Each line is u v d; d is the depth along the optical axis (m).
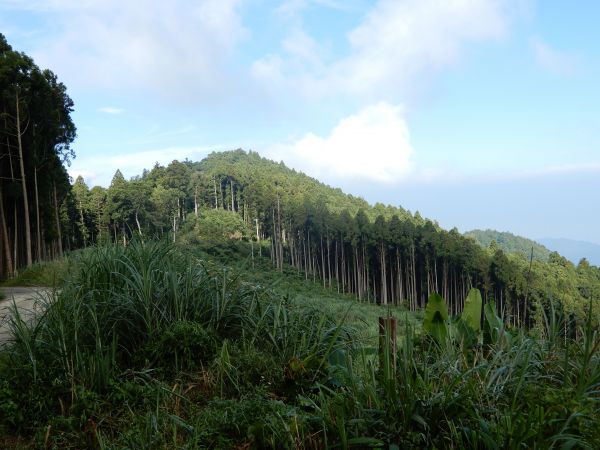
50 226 32.09
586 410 3.02
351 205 118.31
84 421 3.60
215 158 171.88
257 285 5.52
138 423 3.57
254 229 88.12
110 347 4.41
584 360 3.46
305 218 77.19
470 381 3.33
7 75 25.77
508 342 4.17
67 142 31.83
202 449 3.26
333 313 5.47
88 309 4.61
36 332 4.46
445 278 57.09
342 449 3.08
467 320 4.78
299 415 3.36
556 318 4.36
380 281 69.81
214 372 4.34
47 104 28.94
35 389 3.88
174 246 5.82
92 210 48.00
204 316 5.05
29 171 29.58
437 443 2.99
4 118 26.08
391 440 3.00
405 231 64.62
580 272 46.50
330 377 3.95
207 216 77.25
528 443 2.87
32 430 3.63
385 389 3.34
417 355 4.06
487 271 47.94
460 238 56.78
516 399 3.36
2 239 27.28
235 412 3.55
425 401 3.20
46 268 14.61
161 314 4.88
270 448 3.26
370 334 5.02
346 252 73.62
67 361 4.13
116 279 5.21
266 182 98.56
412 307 56.50
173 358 4.48
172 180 82.12
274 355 4.66
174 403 3.92
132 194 47.28
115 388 3.99
